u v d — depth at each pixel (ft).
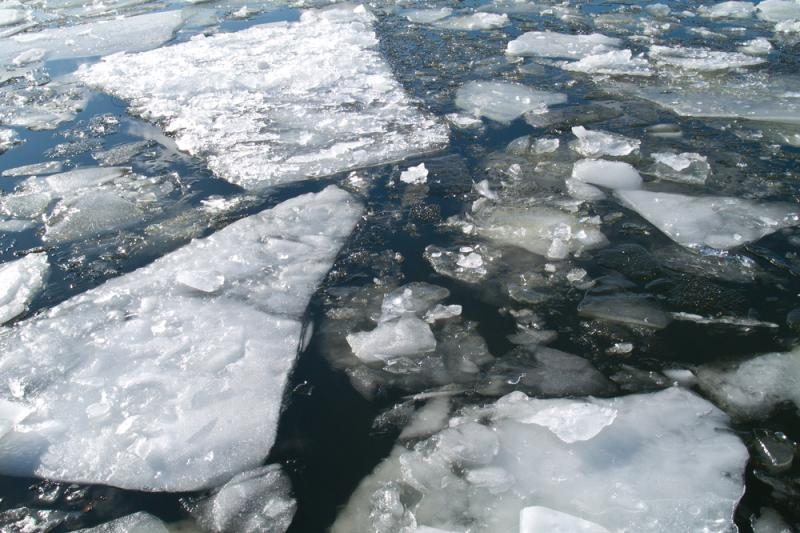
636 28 18.88
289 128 13.21
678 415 6.24
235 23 21.90
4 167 12.26
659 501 5.37
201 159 12.12
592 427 6.03
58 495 5.79
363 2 23.67
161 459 6.06
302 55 17.48
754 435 5.97
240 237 9.48
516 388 6.73
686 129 12.45
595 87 14.71
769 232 9.05
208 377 6.98
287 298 8.20
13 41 20.86
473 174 11.05
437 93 14.65
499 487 5.62
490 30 19.34
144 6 25.32
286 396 6.74
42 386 6.97
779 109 13.03
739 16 19.57
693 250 8.77
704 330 7.36
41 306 8.42
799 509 5.30
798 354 6.91
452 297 8.09
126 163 12.13
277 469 5.94
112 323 7.88
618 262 8.58
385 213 10.01
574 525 5.02
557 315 7.72
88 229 10.07
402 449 6.10
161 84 15.81
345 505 5.59
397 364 7.10
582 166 10.94
